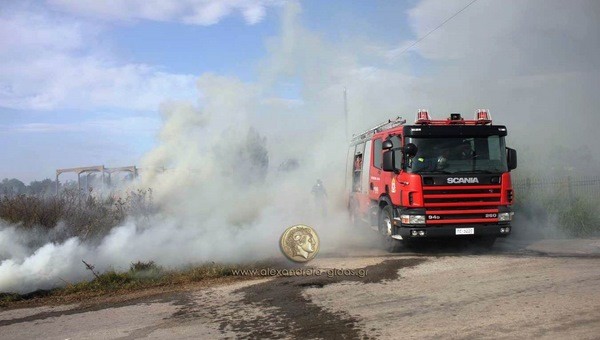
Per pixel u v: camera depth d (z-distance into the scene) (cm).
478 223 899
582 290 632
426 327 525
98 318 635
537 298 607
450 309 582
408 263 849
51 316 662
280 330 541
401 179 918
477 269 782
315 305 626
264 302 653
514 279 705
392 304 613
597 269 747
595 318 525
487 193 902
